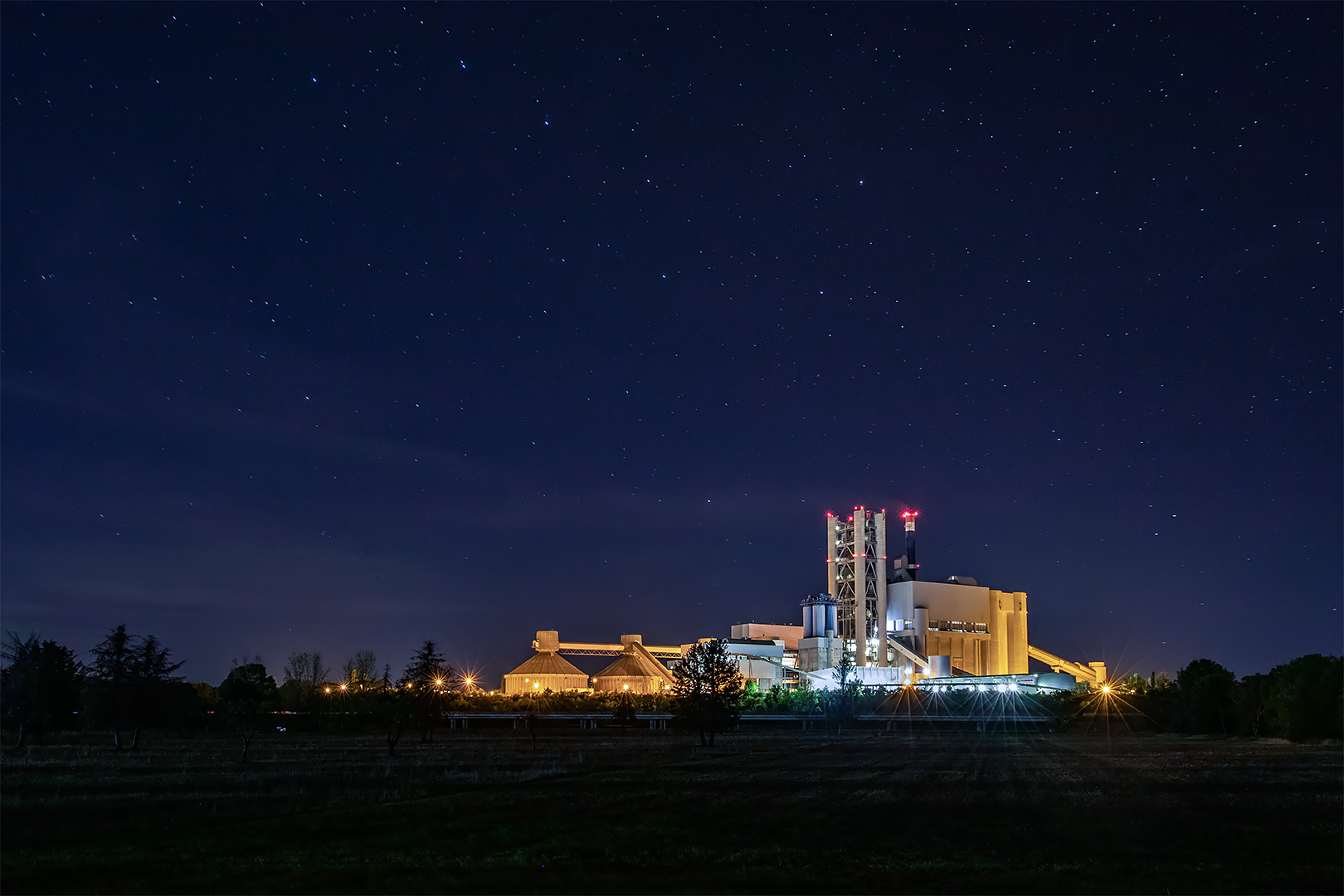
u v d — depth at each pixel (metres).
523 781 65.50
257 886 31.61
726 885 32.84
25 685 103.94
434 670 121.44
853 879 33.97
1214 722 169.00
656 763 84.62
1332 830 44.03
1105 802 53.81
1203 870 35.38
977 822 46.38
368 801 52.44
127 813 46.09
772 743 128.38
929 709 196.25
